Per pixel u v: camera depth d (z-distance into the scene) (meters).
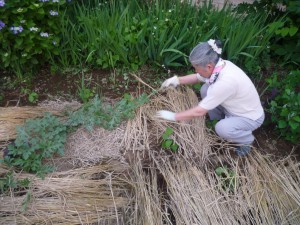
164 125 2.65
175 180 2.41
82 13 2.96
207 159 2.56
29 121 2.50
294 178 2.58
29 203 2.23
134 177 2.43
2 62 3.03
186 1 3.26
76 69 3.14
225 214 2.31
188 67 3.19
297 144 2.78
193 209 2.29
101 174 2.45
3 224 2.14
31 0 2.63
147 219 2.23
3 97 2.91
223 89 2.23
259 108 2.45
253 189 2.46
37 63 3.06
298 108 2.53
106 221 2.28
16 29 2.65
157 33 3.01
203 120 2.71
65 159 2.49
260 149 2.73
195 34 3.05
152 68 3.19
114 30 2.97
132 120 2.65
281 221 2.35
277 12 3.47
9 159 2.37
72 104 2.84
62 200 2.27
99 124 2.59
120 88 3.04
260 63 3.36
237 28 3.04
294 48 3.27
